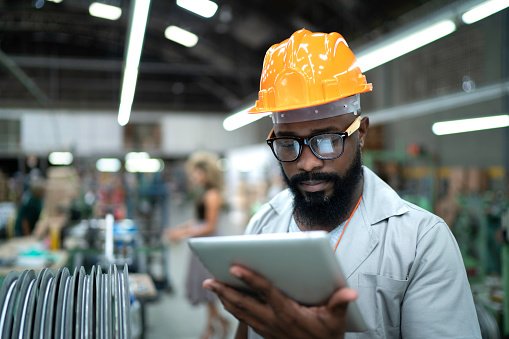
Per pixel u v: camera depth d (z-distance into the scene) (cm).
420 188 668
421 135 814
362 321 81
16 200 844
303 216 109
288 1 890
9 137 1338
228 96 1570
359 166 107
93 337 91
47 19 1002
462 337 92
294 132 99
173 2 939
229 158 1655
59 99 1430
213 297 389
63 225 491
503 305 318
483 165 671
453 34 703
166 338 420
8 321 88
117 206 664
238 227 1233
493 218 438
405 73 823
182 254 848
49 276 98
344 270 104
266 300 76
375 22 771
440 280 96
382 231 106
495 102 636
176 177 1889
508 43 569
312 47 104
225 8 936
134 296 256
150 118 1530
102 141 1462
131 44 290
